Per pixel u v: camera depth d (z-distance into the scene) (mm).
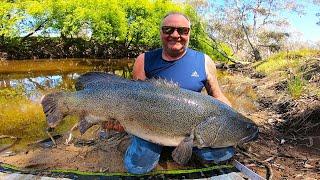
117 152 1470
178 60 1310
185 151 1163
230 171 1320
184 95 1191
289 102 2188
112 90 1195
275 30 9320
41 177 1270
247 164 1428
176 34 1254
